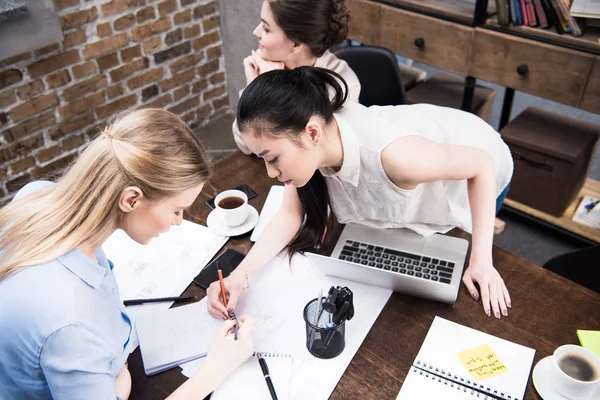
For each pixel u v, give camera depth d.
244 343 1.07
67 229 0.90
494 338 1.14
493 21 2.29
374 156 1.21
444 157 1.22
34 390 0.94
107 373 0.92
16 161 2.76
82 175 0.90
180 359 1.13
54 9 2.53
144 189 0.91
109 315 1.03
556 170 2.37
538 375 1.05
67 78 2.76
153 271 1.37
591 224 2.47
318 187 1.35
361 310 1.22
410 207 1.36
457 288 1.24
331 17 1.69
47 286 0.88
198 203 1.58
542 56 2.16
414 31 2.50
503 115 2.77
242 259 1.38
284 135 1.09
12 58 2.51
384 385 1.06
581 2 2.01
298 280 1.30
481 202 1.30
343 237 1.40
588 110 2.14
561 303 1.21
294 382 1.08
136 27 2.93
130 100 3.13
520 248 2.50
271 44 1.73
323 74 1.17
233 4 3.11
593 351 1.09
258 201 1.58
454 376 1.07
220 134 3.54
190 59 3.31
